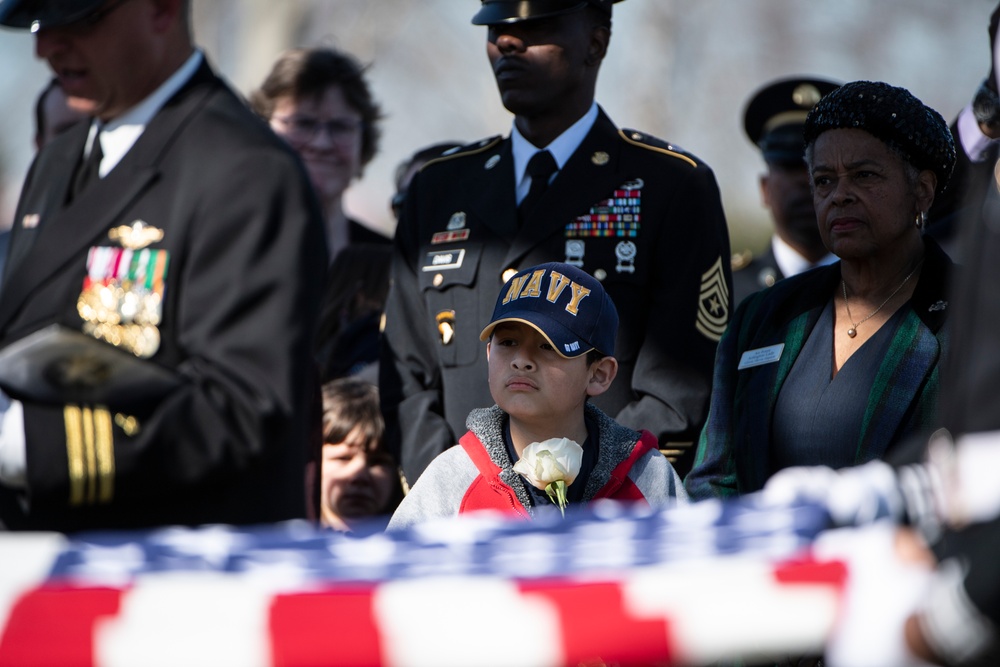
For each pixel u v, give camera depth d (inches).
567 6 536.7
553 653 271.7
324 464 572.4
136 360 316.2
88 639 277.3
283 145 343.0
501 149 568.7
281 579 285.4
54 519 328.8
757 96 757.9
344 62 747.4
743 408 456.1
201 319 323.0
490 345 450.6
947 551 255.9
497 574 282.8
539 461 406.6
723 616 271.7
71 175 358.9
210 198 328.8
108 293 328.5
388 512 577.9
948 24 3051.2
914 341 428.1
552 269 452.8
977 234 269.6
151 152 339.6
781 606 270.5
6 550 292.7
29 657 277.7
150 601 278.8
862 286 445.1
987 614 237.0
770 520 281.3
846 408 430.0
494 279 541.0
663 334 526.6
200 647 276.2
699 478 468.1
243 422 315.3
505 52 544.1
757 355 458.3
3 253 501.4
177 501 327.9
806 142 458.0
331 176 739.4
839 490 283.7
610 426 452.1
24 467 322.7
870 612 257.1
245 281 322.3
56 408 319.3
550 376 438.0
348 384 586.9
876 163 435.5
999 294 260.8
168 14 346.3
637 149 553.9
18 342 328.5
